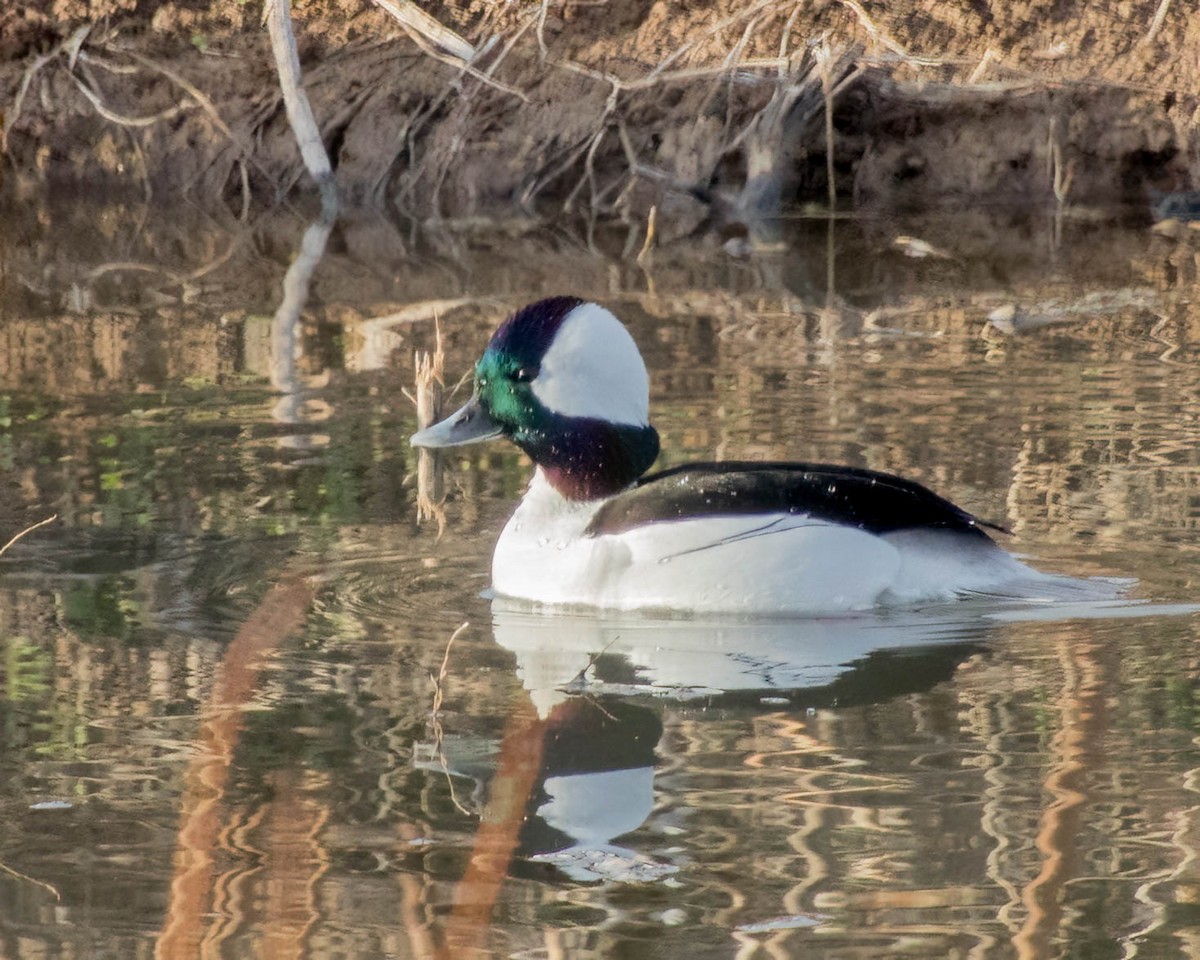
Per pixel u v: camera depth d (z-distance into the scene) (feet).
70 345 56.54
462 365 52.85
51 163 86.48
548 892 22.38
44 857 23.36
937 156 84.43
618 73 83.66
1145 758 25.99
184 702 28.86
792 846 23.45
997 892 22.16
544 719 28.09
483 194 83.76
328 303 62.90
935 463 42.52
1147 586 34.19
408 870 23.00
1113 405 47.60
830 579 33.04
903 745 26.76
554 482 35.42
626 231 78.43
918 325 58.65
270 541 37.93
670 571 33.47
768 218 81.41
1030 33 83.87
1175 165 82.43
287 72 81.05
